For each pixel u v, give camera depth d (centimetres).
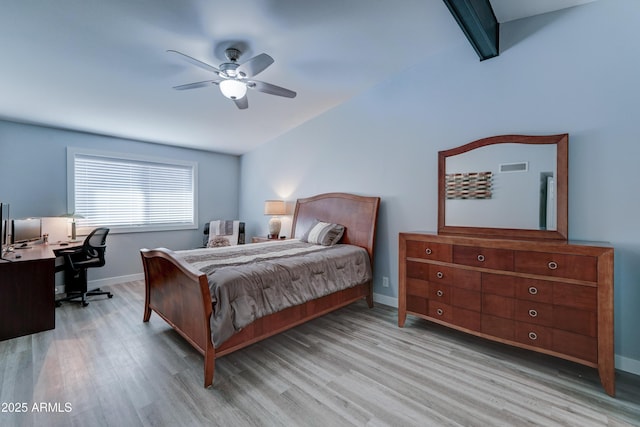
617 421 162
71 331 274
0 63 244
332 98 381
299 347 247
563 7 234
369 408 173
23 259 267
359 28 244
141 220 468
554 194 237
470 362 223
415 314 278
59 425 157
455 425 159
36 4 185
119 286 425
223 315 193
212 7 200
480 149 275
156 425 158
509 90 262
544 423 161
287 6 206
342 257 304
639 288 208
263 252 303
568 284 199
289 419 163
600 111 221
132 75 278
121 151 443
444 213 297
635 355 210
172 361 223
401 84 335
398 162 339
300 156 457
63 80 277
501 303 227
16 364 217
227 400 179
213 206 554
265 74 312
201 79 291
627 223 212
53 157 385
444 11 228
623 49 212
